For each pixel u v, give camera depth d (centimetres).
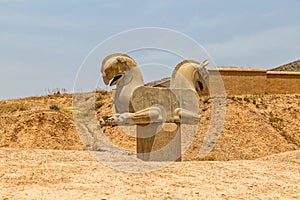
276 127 2677
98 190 955
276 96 3112
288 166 1357
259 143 2428
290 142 2520
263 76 3341
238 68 3312
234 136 2441
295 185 1116
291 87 3456
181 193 962
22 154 1358
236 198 956
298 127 2702
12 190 931
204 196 951
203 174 1164
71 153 1429
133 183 1031
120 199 888
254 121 2658
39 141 2352
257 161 1429
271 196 994
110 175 1102
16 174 1065
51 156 1350
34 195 891
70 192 928
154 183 1043
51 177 1053
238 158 2211
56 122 2550
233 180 1122
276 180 1155
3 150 1424
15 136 2395
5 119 2636
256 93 3303
